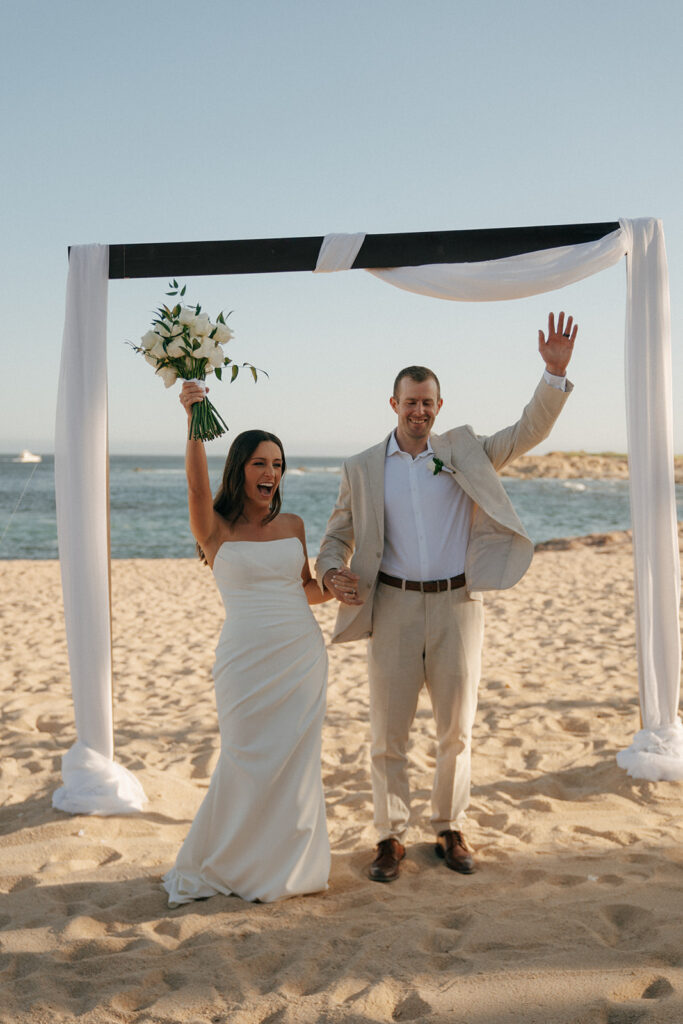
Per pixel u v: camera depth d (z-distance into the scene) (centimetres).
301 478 6800
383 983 251
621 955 261
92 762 425
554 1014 229
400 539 344
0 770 484
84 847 376
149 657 800
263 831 321
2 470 7938
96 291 424
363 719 584
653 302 432
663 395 437
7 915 313
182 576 1534
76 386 425
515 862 351
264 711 322
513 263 414
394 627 342
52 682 699
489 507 337
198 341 335
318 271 421
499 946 274
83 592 427
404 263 418
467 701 345
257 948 280
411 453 351
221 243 422
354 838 384
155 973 266
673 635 446
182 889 324
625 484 6738
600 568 1516
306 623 334
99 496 427
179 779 468
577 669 716
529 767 482
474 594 347
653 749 441
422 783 455
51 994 256
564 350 337
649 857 346
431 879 336
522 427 345
